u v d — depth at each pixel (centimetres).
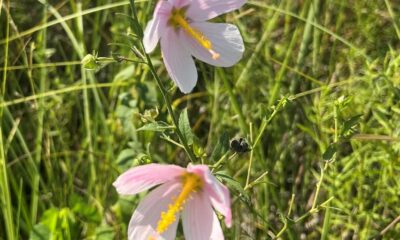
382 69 69
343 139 51
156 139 74
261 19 81
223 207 42
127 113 69
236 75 77
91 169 72
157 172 42
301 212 68
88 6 83
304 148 72
